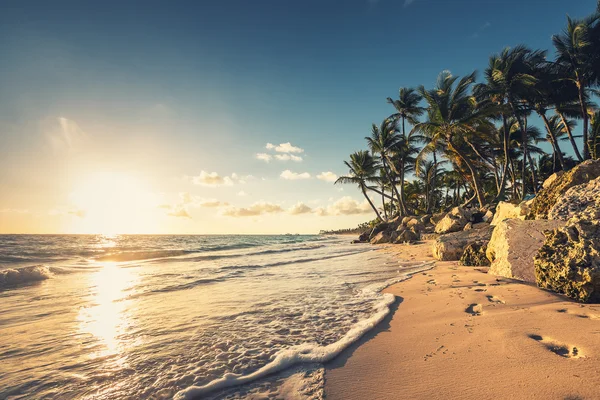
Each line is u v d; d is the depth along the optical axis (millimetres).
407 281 7902
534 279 6141
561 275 4898
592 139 31469
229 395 2779
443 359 3168
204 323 4973
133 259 18500
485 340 3498
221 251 24500
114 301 6793
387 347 3639
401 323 4516
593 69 24547
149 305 6336
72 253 20875
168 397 2799
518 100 28531
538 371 2707
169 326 4867
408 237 28109
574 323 3684
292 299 6555
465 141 32062
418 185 54312
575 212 7492
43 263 16094
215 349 3869
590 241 4797
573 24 24141
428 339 3758
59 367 3461
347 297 6551
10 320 5363
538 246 6578
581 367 2686
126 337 4402
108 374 3266
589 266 4539
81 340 4316
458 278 7500
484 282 6547
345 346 3723
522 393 2414
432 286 6910
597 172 9883
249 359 3529
